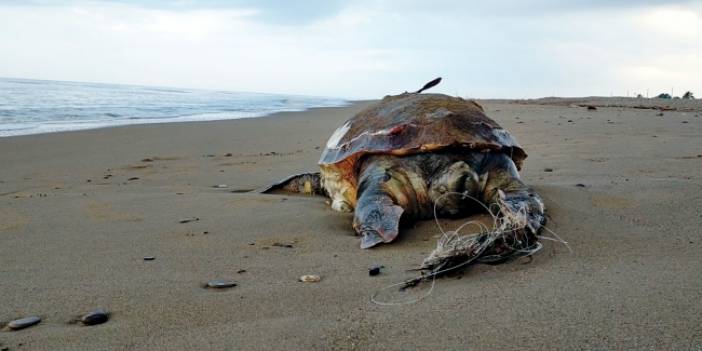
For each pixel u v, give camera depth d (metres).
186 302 1.16
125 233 1.78
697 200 1.81
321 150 4.28
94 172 3.28
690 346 0.86
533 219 1.50
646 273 1.18
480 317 1.01
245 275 1.33
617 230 1.53
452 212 1.77
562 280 1.17
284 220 1.89
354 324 1.01
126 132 5.44
